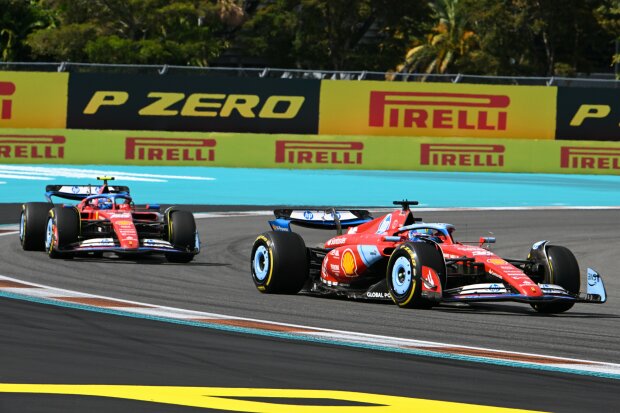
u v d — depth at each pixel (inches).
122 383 900.6
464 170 4035.4
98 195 1948.8
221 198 3176.7
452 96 4028.1
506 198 3380.9
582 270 1980.8
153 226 1963.6
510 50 7445.9
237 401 845.2
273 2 7647.6
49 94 3890.3
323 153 3993.6
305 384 917.8
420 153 4025.6
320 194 3339.1
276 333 1182.3
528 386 943.0
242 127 3973.9
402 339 1172.5
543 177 3959.2
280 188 3457.2
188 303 1413.6
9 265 1752.0
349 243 1530.5
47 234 1897.1
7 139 3880.4
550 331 1273.4
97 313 1288.1
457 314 1380.4
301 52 7406.5
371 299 1483.8
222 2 7273.6
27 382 893.2
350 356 1055.6
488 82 4746.6
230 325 1230.3
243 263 1915.6
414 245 1393.9
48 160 3892.7
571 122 4057.6
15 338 1098.1
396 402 860.0
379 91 4010.8
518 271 1393.9
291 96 3986.2
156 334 1150.3
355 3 7209.6
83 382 900.0
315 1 7155.5
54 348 1051.3
